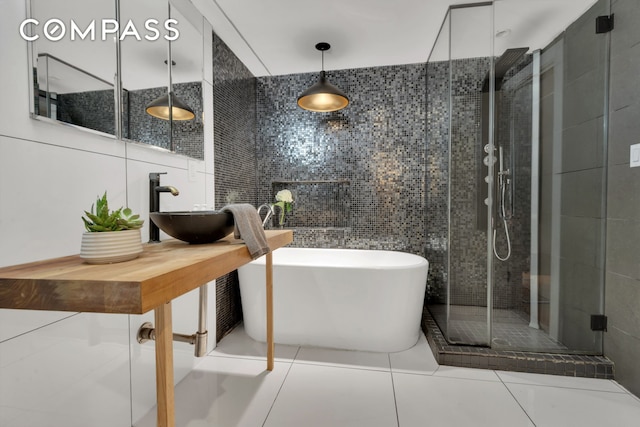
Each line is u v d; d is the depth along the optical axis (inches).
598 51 79.0
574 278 84.1
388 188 129.8
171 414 35.9
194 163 86.6
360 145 131.9
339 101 110.3
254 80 136.7
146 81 66.2
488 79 86.4
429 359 86.9
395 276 89.1
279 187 142.0
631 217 71.1
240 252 51.9
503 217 87.4
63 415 46.4
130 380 60.0
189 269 37.3
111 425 55.3
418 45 109.4
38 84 43.2
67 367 47.1
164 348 35.0
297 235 134.0
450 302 89.4
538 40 84.1
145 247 52.7
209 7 87.0
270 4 85.6
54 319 45.1
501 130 87.4
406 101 127.5
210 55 96.2
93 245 37.6
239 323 114.3
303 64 125.1
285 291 95.3
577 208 83.7
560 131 86.0
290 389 72.6
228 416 63.0
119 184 58.8
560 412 63.5
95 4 53.2
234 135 115.1
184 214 51.1
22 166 41.4
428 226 120.0
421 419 61.8
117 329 56.9
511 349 84.5
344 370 81.0
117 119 57.8
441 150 100.3
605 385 73.2
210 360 87.0
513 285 87.5
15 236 40.2
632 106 70.7
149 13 67.3
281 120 137.6
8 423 39.2
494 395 69.7
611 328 76.9
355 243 131.7
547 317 86.8
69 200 48.3
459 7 87.2
